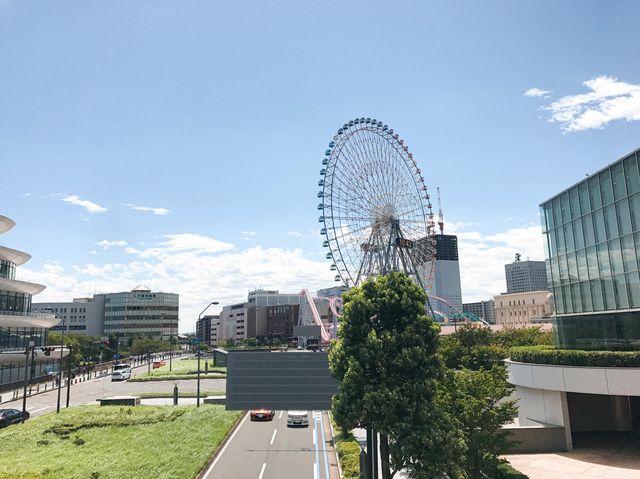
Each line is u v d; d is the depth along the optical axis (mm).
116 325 198625
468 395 24234
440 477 23172
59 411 47125
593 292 36781
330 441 37625
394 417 21656
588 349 34969
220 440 35875
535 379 33469
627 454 29625
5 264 86812
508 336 69000
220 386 71438
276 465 30906
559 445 31344
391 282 24453
